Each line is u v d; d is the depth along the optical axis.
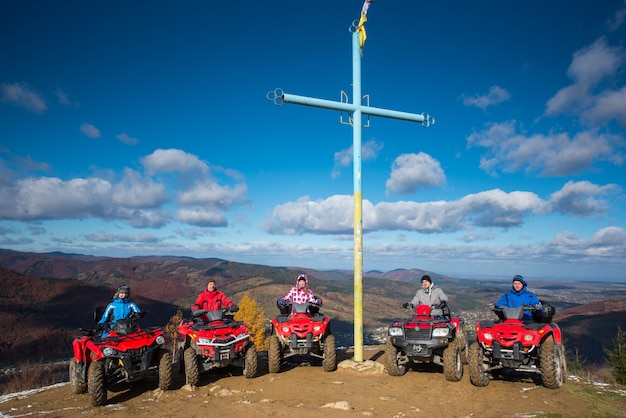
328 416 6.08
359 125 9.98
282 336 9.17
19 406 7.48
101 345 7.36
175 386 8.26
